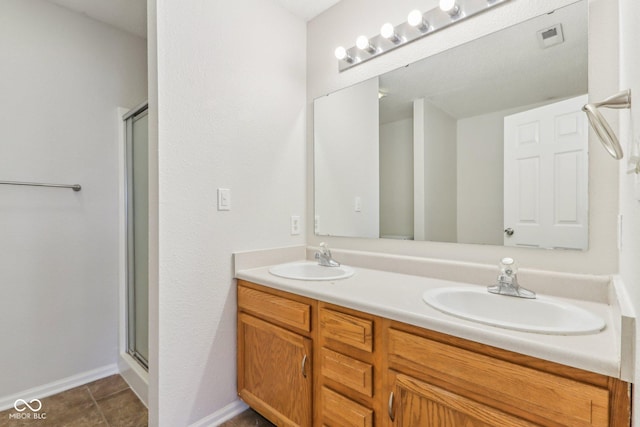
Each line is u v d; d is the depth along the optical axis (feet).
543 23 4.09
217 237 5.22
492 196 4.50
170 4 4.62
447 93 4.92
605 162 3.64
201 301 5.01
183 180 4.78
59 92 6.29
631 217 2.32
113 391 6.20
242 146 5.59
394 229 5.54
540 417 2.49
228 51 5.37
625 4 2.65
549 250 4.01
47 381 6.11
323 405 4.11
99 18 6.78
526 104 4.22
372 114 5.80
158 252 4.53
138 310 6.69
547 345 2.43
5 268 5.68
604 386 2.23
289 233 6.47
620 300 2.45
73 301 6.44
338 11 6.26
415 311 3.22
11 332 5.74
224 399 5.31
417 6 5.19
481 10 4.56
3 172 5.66
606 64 3.65
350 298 3.76
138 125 6.67
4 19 5.68
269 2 6.07
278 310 4.70
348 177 6.17
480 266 4.40
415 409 3.19
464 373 2.86
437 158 5.02
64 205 6.34
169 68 4.60
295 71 6.60
